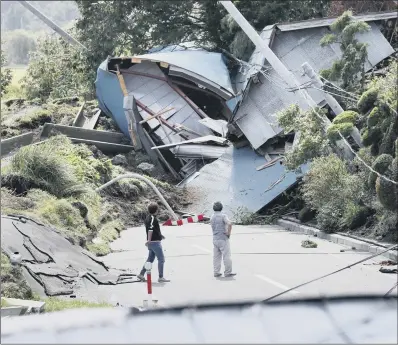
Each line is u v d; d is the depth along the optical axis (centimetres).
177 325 586
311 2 7956
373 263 3244
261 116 6066
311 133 4862
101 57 8519
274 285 2752
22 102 9344
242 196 5719
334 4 8175
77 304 2292
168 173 6819
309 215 4966
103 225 4694
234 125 6188
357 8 8231
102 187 5291
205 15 8219
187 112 7138
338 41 5738
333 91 5478
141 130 6994
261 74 6103
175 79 7369
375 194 4200
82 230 3991
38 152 4647
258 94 6128
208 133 6988
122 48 8638
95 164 5644
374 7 8269
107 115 7888
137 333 575
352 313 609
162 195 5881
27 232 3125
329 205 4391
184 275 3097
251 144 6053
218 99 7344
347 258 3419
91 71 8619
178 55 7344
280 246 3956
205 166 6272
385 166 3922
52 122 7769
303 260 3394
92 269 3089
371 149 4281
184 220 4972
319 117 4844
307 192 4656
